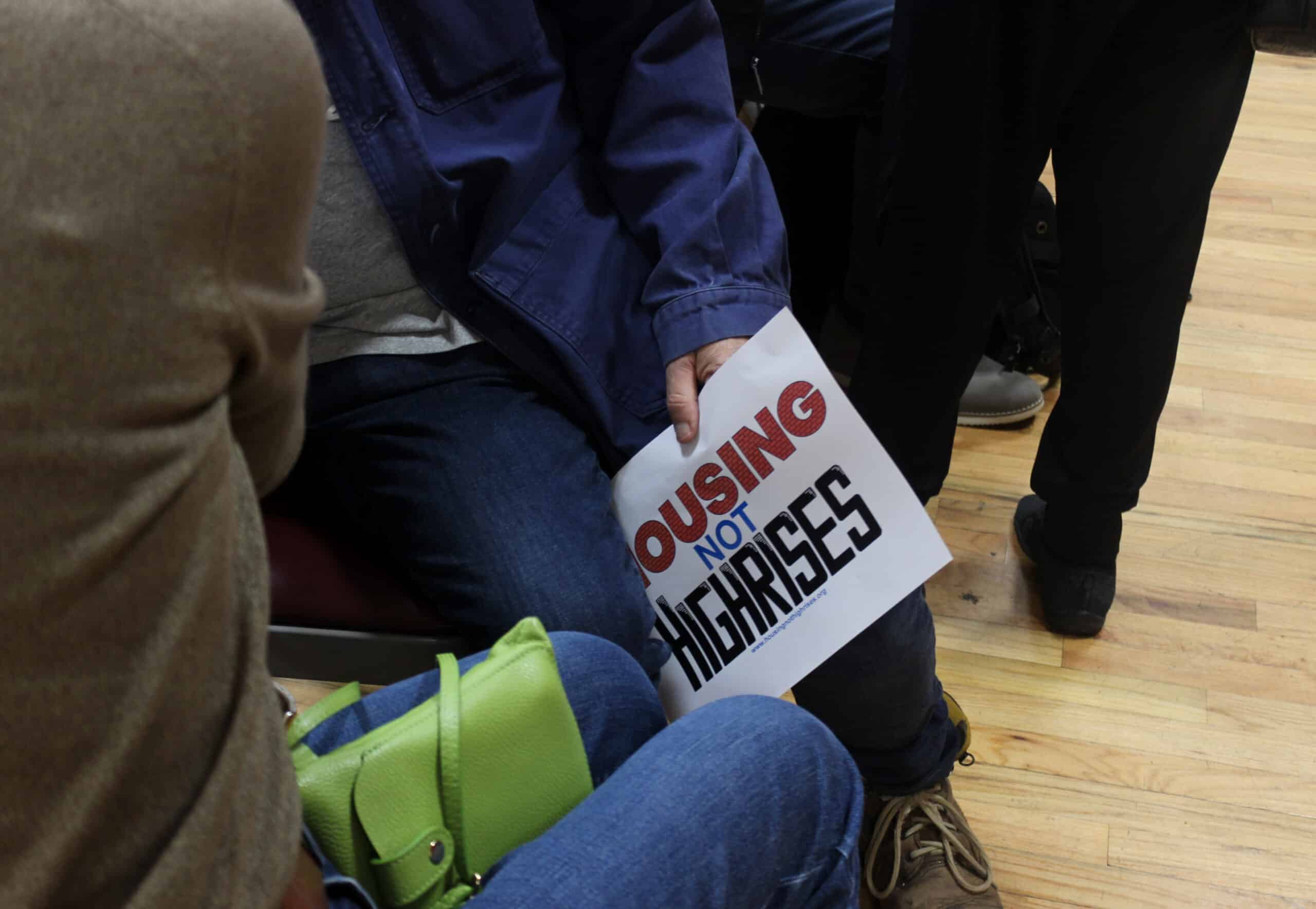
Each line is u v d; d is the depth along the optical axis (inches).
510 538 33.1
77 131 11.2
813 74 50.9
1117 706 51.8
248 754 14.5
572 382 36.9
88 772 12.6
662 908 21.0
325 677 35.1
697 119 37.7
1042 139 41.3
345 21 30.8
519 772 24.5
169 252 11.8
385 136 32.0
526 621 26.1
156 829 13.7
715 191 36.8
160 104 11.5
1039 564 56.8
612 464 37.8
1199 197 42.2
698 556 34.8
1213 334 73.5
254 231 12.7
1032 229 62.6
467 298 35.6
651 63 37.1
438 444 35.0
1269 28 37.1
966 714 51.7
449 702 23.5
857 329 63.3
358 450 35.6
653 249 37.8
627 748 29.3
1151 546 59.5
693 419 34.4
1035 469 53.2
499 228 35.2
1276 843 46.3
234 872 14.4
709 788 22.9
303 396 16.2
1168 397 68.7
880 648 36.3
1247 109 100.1
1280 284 77.8
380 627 34.0
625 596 33.5
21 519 11.6
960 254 43.1
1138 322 45.2
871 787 43.1
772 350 32.7
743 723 24.7
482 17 33.4
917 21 38.8
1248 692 52.2
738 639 34.4
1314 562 58.4
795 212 62.4
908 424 48.6
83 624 12.2
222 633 13.9
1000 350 66.6
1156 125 40.6
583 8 36.6
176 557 12.8
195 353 12.4
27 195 11.1
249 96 12.0
